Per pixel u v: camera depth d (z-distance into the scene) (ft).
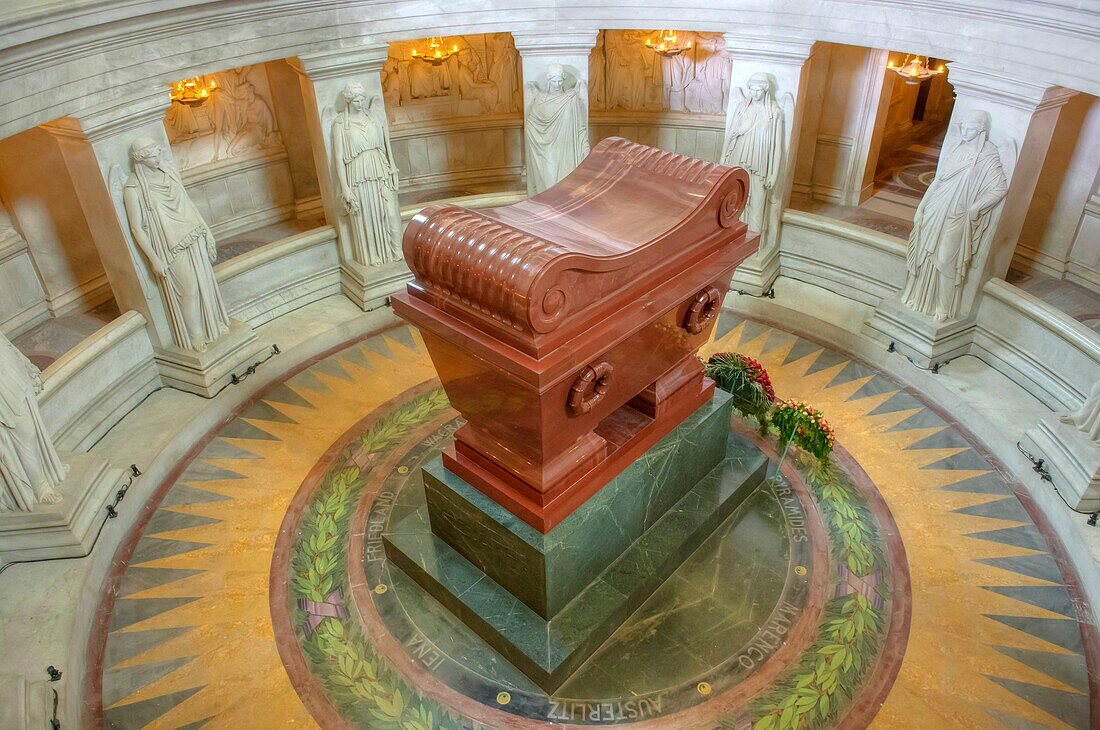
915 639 15.08
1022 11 17.34
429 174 31.04
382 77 28.40
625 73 29.53
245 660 15.02
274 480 19.30
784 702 14.02
